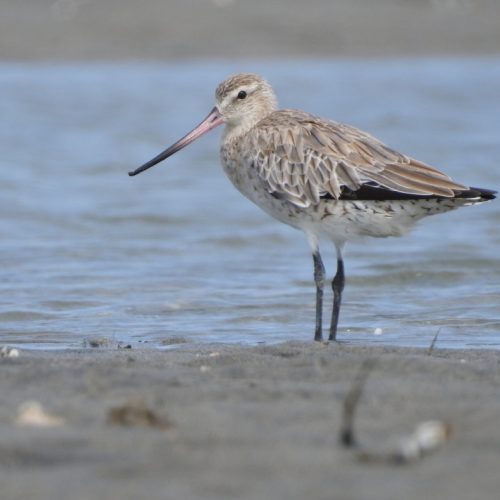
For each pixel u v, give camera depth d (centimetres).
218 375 932
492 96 3516
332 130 1317
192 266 1764
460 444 698
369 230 1288
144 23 4128
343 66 3981
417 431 705
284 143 1319
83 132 3011
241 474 635
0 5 4209
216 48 4019
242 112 1407
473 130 3008
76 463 659
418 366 961
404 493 602
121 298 1541
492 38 4238
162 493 605
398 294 1580
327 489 608
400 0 4431
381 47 4147
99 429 732
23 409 782
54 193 2338
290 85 3669
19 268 1720
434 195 1227
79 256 1822
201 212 2189
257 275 1705
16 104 3362
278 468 646
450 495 598
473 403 812
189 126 3095
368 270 1720
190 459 664
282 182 1310
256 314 1451
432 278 1677
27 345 1240
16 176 2484
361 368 954
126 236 1991
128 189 2395
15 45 3956
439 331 1330
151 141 2928
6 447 684
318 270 1307
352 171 1261
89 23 4100
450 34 4253
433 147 2783
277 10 4316
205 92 3559
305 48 4084
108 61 3906
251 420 760
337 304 1303
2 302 1498
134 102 3412
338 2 4431
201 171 2631
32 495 605
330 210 1281
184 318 1425
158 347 1203
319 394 844
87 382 891
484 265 1745
